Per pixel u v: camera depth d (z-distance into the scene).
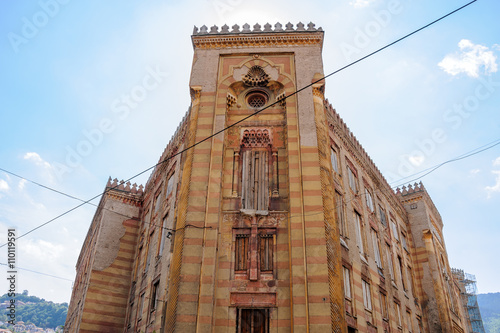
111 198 29.55
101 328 24.83
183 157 19.33
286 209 17.36
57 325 88.81
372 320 20.05
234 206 17.58
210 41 21.44
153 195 27.53
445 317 28.23
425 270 30.53
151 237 25.23
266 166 18.67
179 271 15.74
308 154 17.98
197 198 17.22
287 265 16.16
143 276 24.23
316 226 16.34
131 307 25.11
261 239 16.94
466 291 53.66
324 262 15.59
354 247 20.59
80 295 29.47
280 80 20.23
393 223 29.33
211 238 16.52
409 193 33.84
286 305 15.40
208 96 19.84
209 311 15.06
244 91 20.50
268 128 19.38
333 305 15.02
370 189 26.89
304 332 14.55
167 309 15.48
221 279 16.05
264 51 21.05
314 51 20.88
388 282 23.77
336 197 20.61
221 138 18.77
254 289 15.84
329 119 22.84
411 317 26.06
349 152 24.88
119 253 27.86
